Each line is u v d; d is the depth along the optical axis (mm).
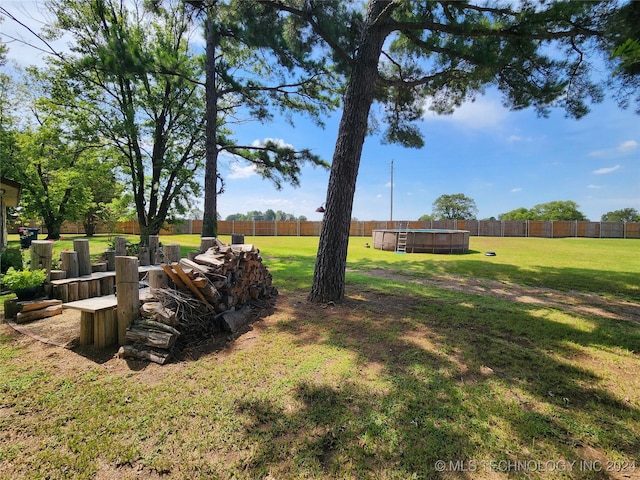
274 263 8320
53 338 2898
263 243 16047
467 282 6008
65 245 11484
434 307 4078
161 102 9750
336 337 3020
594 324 3488
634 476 1403
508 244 15914
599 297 4867
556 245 15273
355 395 2031
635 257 10109
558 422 1777
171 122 10406
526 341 2984
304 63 7117
